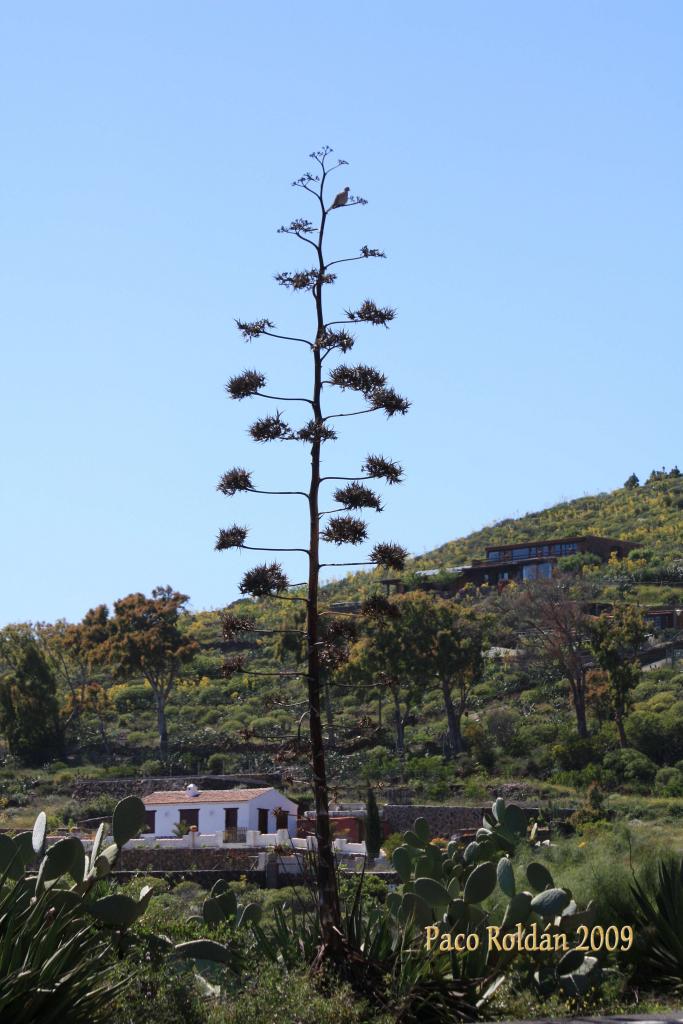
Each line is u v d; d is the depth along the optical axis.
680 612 99.00
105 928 13.24
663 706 77.00
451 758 74.62
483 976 14.63
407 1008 13.20
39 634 104.75
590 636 80.75
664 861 17.62
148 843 49.97
